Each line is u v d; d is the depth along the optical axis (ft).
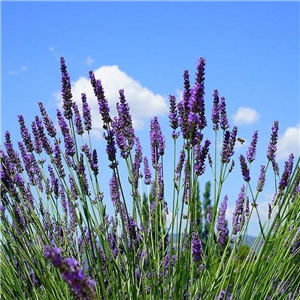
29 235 2.51
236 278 2.50
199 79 1.91
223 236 2.66
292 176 2.10
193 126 1.94
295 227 2.26
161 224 2.50
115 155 2.13
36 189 2.74
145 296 2.27
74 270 1.30
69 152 2.32
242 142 2.68
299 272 2.63
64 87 2.29
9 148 2.65
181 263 2.23
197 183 2.12
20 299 2.42
